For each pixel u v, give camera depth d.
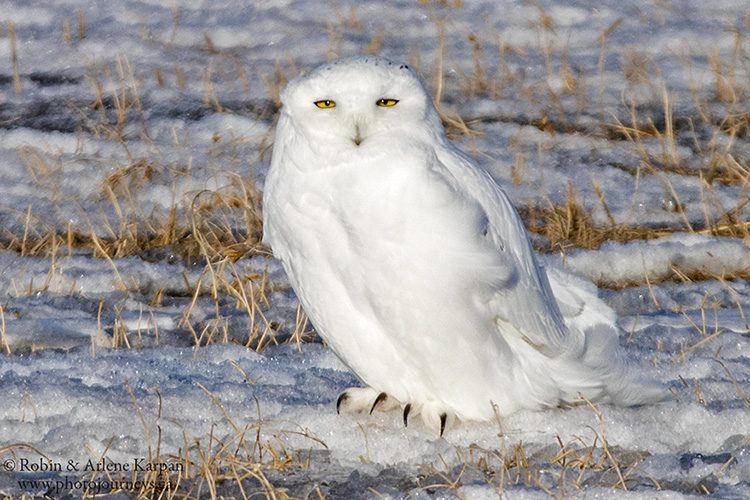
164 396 9.90
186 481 8.62
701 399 10.12
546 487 8.38
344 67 8.48
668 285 14.53
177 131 19.34
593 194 17.50
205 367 11.09
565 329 9.53
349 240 8.72
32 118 19.81
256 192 16.81
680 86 20.98
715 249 15.23
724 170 18.47
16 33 22.70
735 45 22.30
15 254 14.95
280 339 12.58
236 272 14.27
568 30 22.94
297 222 8.84
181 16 23.41
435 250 8.56
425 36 22.67
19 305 13.23
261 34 22.67
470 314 8.87
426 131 8.69
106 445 9.15
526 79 21.23
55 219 16.31
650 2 23.84
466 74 21.36
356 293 8.94
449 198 8.52
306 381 10.73
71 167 18.02
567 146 19.00
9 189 17.30
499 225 9.01
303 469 8.92
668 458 8.97
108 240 15.77
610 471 8.69
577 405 9.66
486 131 19.44
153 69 21.45
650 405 9.77
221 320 12.88
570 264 14.77
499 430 9.35
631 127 19.77
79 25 22.91
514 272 9.00
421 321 8.84
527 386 9.37
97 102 20.31
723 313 13.40
